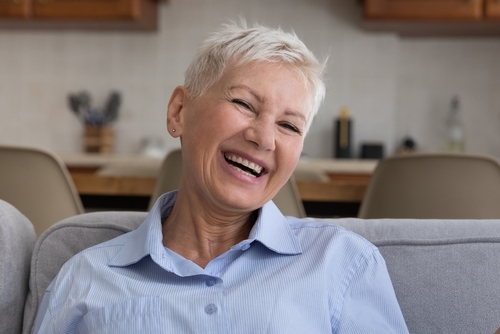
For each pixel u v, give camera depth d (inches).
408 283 45.0
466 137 166.9
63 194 81.1
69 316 41.4
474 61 166.4
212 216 44.9
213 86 43.6
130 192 89.4
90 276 43.1
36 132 169.0
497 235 46.4
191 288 41.4
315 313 40.4
